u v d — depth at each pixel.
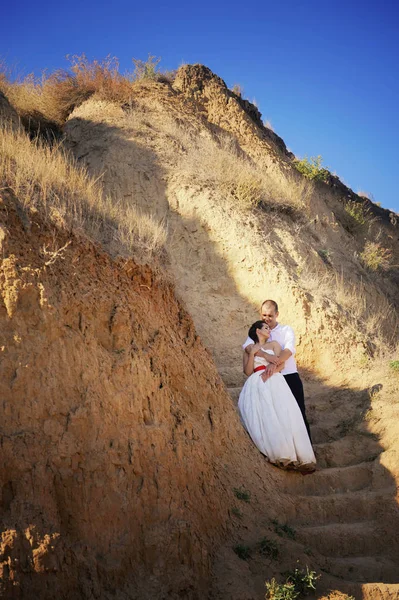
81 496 3.79
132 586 3.78
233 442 5.57
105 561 3.72
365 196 18.50
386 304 11.29
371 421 6.74
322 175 14.60
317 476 6.00
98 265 5.05
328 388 7.78
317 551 5.04
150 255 5.86
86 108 12.06
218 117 13.28
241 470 5.39
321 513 5.53
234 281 9.05
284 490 5.71
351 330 8.62
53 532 3.54
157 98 12.78
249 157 12.55
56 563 3.46
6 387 3.73
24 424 3.74
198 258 9.29
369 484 5.96
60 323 4.20
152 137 11.11
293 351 6.34
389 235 15.84
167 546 4.06
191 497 4.54
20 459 3.61
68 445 3.86
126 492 4.06
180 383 5.29
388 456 6.02
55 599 3.39
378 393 7.19
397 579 4.80
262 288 8.88
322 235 11.82
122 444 4.21
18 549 3.37
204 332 8.58
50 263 4.40
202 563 4.19
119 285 5.17
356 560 4.97
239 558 4.47
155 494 4.23
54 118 12.56
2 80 12.55
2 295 3.99
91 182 6.42
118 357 4.60
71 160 10.02
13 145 5.79
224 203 9.84
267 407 5.99
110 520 3.88
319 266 10.16
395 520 5.40
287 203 10.92
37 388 3.86
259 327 6.49
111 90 12.36
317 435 6.91
